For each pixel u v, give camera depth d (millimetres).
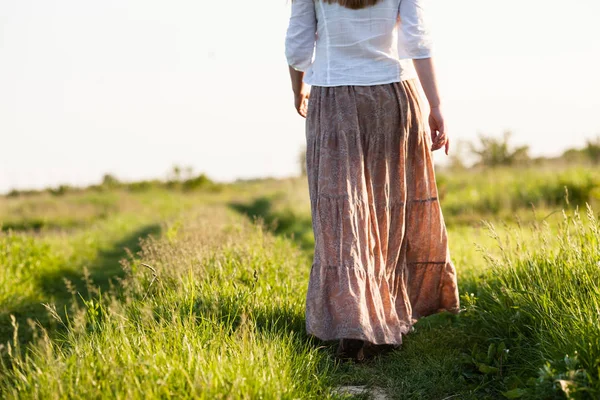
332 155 3504
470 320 3980
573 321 3045
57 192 37094
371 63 3533
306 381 3078
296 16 3643
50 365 2812
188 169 41250
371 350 3721
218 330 3494
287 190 23203
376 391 3277
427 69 3512
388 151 3586
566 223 3982
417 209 3736
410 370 3455
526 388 2879
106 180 39969
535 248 4230
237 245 6242
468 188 16375
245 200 26703
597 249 3723
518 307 3506
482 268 5133
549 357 3041
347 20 3492
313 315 3461
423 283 3842
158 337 3182
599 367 2674
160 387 2553
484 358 3408
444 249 3793
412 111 3617
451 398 3150
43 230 17750
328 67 3547
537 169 17906
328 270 3461
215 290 4309
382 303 3568
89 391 2582
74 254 10938
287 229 14617
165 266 5227
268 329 3857
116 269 9820
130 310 3957
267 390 2676
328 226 3479
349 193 3465
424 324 4285
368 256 3492
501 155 23734
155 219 18469
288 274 5566
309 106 3635
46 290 8227
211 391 2549
